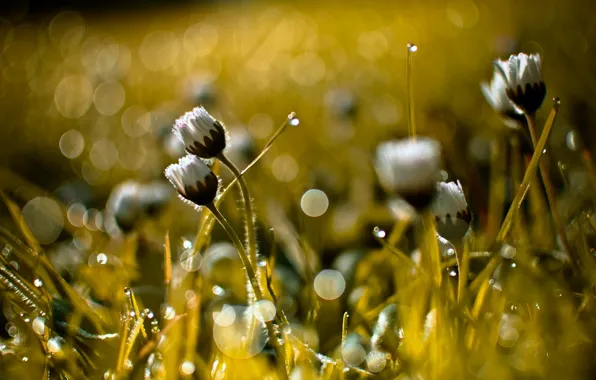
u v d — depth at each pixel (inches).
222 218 9.2
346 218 13.4
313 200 14.3
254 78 34.3
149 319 10.3
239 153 14.6
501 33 27.1
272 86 30.7
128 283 11.3
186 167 9.2
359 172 15.8
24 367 9.7
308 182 15.6
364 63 31.4
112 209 12.1
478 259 10.2
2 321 11.7
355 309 10.4
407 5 51.0
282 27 53.9
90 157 23.9
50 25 80.5
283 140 20.6
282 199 14.6
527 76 9.4
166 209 12.3
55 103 36.7
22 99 39.6
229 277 11.6
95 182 19.9
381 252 11.0
